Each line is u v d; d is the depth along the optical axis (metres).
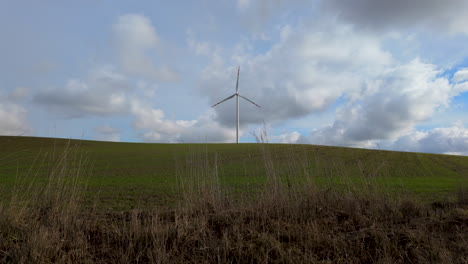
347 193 7.48
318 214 6.69
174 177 15.26
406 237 5.58
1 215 5.56
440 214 6.76
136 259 4.77
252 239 5.45
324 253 5.16
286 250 5.15
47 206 6.12
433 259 4.97
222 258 4.94
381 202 6.95
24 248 4.79
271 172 7.52
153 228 5.55
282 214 6.68
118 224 6.08
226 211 6.47
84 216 6.46
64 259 4.69
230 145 43.44
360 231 5.75
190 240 5.39
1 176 14.38
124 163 23.38
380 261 4.81
